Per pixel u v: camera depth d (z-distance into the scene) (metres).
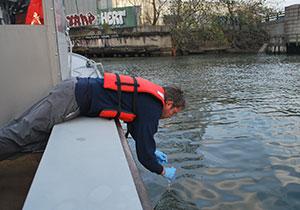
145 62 30.25
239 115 9.39
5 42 2.90
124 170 1.84
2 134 2.60
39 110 2.59
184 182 4.86
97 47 37.47
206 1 39.88
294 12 35.38
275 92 13.27
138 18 40.69
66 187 1.67
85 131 2.43
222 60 30.39
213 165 5.57
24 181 2.71
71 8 17.97
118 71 22.94
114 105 2.60
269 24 40.50
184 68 23.92
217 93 13.30
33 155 2.95
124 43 37.38
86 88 2.62
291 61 27.73
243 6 40.72
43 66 3.09
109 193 1.63
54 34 3.13
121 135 2.55
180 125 8.25
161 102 2.62
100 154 2.04
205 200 4.35
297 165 5.59
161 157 3.30
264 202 4.33
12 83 2.98
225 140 7.00
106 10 38.75
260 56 34.66
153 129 2.58
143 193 1.83
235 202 4.32
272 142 6.86
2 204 2.42
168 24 38.94
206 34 39.16
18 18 3.91
